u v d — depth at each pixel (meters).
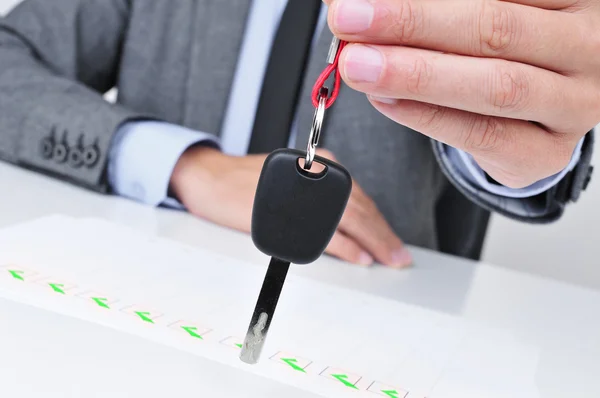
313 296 0.55
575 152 0.66
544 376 0.48
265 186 0.40
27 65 0.88
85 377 0.36
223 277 0.56
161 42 1.06
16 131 0.81
